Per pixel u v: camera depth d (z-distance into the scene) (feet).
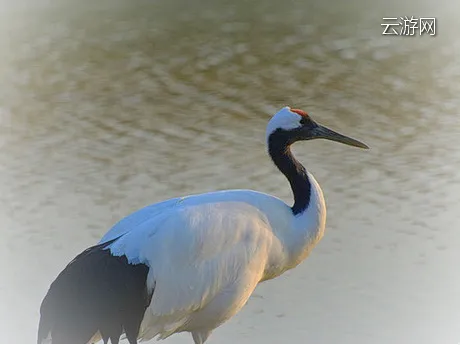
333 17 91.09
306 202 38.42
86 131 66.39
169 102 71.51
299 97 72.84
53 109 70.64
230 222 36.88
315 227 38.29
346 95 72.69
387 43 84.33
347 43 83.76
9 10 92.38
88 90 74.49
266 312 44.39
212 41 85.40
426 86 74.33
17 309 45.01
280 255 37.99
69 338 35.81
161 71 77.97
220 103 71.41
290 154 38.93
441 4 92.17
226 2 96.68
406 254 49.24
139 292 36.11
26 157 62.08
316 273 47.39
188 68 78.79
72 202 55.47
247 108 70.23
